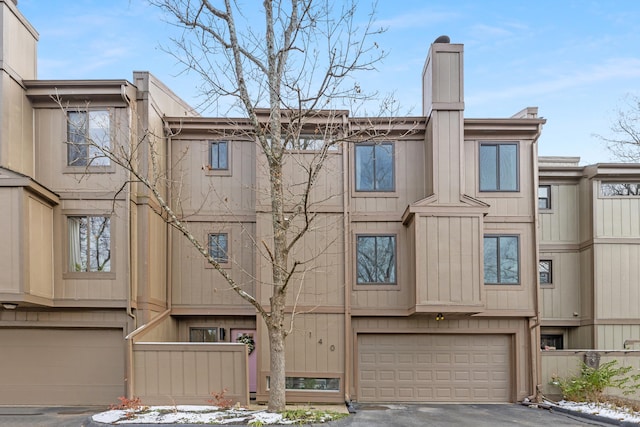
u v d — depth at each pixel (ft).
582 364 42.75
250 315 44.62
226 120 44.47
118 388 39.68
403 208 43.93
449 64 42.55
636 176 49.70
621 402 37.99
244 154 45.32
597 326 48.73
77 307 39.29
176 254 44.83
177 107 49.57
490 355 43.73
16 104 38.22
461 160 41.55
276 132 32.35
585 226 50.93
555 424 32.48
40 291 37.37
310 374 41.04
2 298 35.19
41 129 40.06
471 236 40.19
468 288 39.78
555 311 51.34
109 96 39.75
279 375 30.78
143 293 39.93
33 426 31.27
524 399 42.32
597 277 49.19
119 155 38.75
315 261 41.88
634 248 49.67
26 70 39.86
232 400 35.60
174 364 36.19
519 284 43.24
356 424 31.83
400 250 43.42
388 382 43.34
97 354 40.01
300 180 42.27
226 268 44.60
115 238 39.60
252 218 44.78
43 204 38.24
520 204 43.93
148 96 40.78
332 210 42.39
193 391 35.96
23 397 39.73
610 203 50.08
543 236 52.11
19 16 38.88
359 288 42.93
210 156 45.32
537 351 42.63
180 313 44.24
